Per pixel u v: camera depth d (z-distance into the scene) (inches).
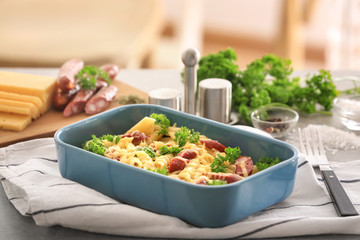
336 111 63.9
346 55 119.2
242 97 66.6
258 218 45.0
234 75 67.9
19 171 51.4
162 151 50.2
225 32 173.3
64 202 44.3
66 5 121.8
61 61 99.0
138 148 50.4
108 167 45.1
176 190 41.7
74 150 46.9
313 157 54.9
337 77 78.7
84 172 47.3
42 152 57.3
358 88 71.4
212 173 45.2
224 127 51.3
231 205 41.3
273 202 45.4
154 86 76.5
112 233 44.0
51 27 111.0
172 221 42.8
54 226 45.5
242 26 170.9
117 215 43.3
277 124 60.6
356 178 51.6
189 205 41.8
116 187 45.4
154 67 118.3
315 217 44.0
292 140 60.5
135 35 107.1
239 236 42.6
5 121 63.6
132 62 111.7
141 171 43.0
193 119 53.6
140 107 56.1
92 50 101.3
